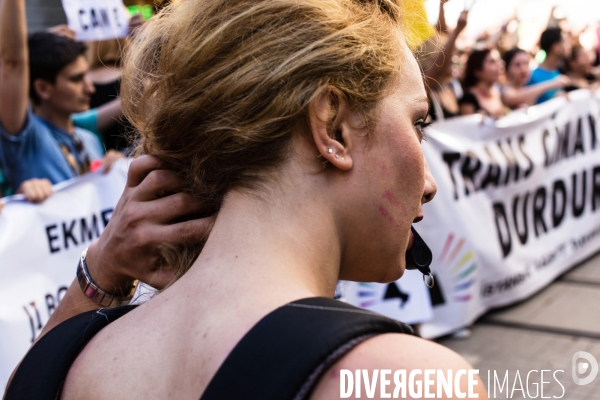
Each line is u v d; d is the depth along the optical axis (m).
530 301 4.54
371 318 0.62
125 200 0.92
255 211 0.75
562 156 4.87
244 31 0.75
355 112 0.76
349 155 0.76
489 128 4.12
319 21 0.74
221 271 0.72
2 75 2.71
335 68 0.73
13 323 2.30
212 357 0.64
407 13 0.89
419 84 0.82
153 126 0.83
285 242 0.73
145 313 0.78
